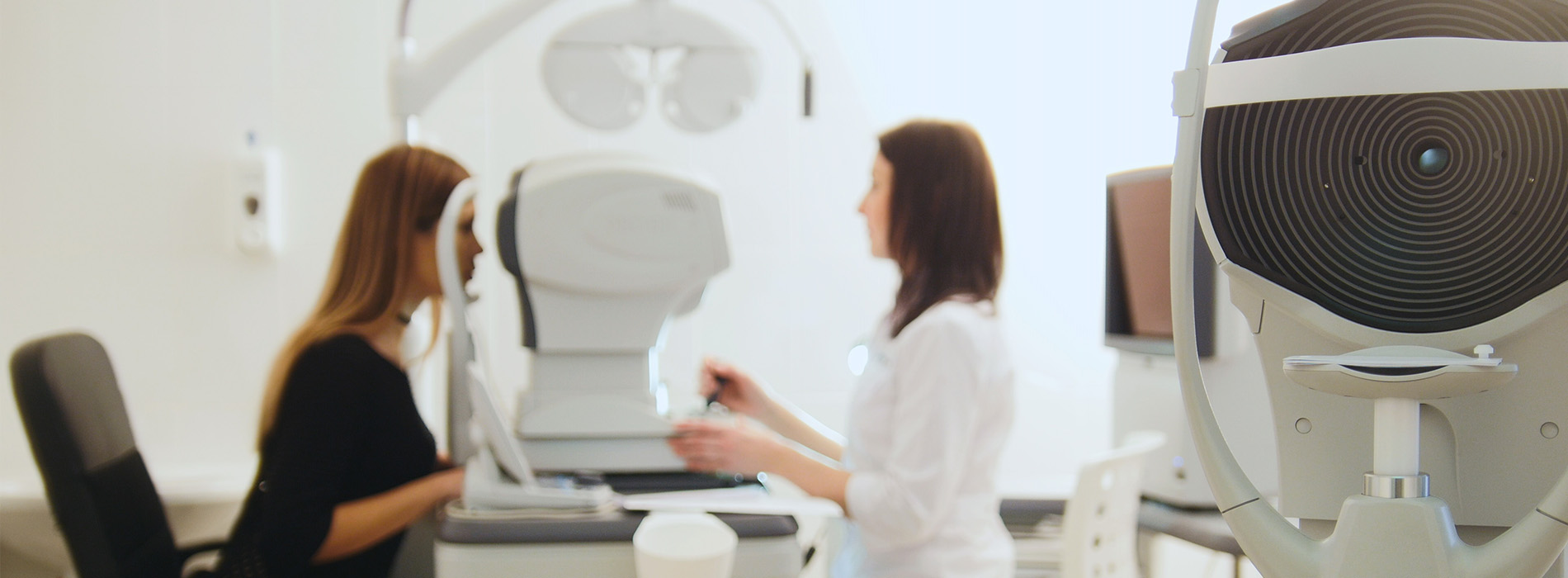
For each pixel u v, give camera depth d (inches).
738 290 103.0
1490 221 19.9
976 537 59.1
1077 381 106.3
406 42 73.7
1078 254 105.7
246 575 56.2
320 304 62.3
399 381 60.9
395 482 60.1
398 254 61.5
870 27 103.0
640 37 61.9
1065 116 105.0
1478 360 18.8
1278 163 21.0
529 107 99.7
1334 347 21.6
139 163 97.2
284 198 98.4
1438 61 19.3
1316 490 22.6
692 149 101.6
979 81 104.3
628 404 52.7
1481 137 19.8
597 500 47.3
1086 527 64.0
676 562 41.8
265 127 98.0
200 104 97.4
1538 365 20.5
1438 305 20.4
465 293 50.3
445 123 99.0
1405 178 20.3
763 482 57.7
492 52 99.3
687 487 52.9
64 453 53.5
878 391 60.2
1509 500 21.1
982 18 104.0
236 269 98.3
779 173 102.7
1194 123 20.4
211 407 98.2
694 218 51.4
